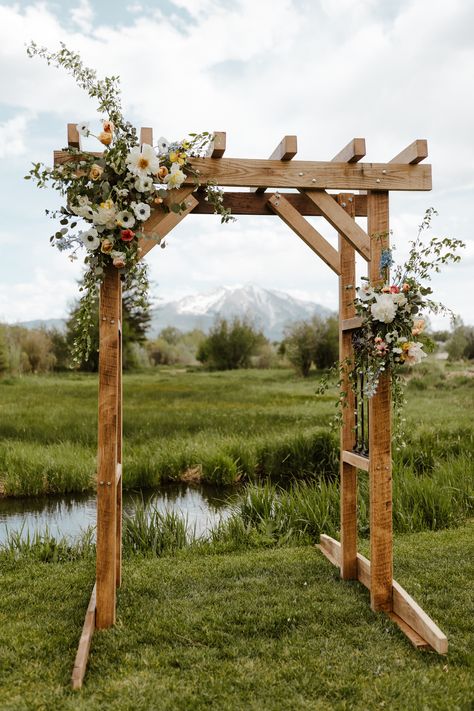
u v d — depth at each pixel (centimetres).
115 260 341
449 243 354
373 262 385
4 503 816
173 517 603
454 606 386
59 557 532
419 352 355
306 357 2728
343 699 287
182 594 413
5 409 1562
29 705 282
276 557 500
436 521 604
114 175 349
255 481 912
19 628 363
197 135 364
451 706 279
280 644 339
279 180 381
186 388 2275
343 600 398
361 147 375
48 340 3055
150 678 304
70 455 966
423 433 981
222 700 285
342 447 442
